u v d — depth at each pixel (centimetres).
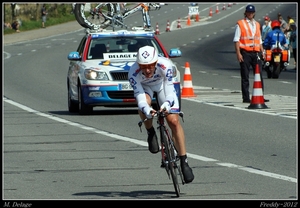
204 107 4625
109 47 4466
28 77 7525
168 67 2194
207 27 16738
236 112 4341
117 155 2931
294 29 8238
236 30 4712
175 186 2130
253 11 4659
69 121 4097
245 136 3397
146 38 4509
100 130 3697
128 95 4241
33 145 3238
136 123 3962
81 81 4312
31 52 11850
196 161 2759
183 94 5303
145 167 2661
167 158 2153
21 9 19725
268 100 4825
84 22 5119
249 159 2789
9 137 3503
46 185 2358
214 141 3256
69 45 13275
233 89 5903
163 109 2145
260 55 4872
